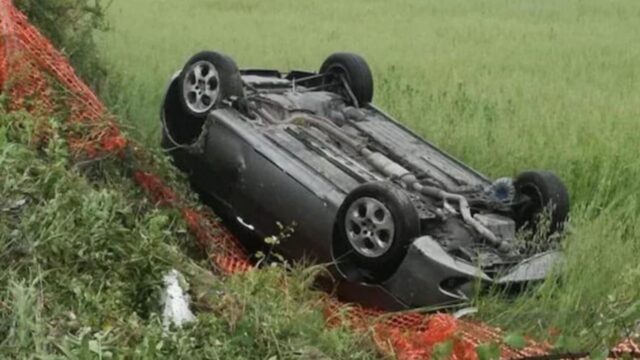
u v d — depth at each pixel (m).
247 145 9.02
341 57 10.32
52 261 6.14
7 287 5.80
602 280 8.30
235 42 17.72
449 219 8.55
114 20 18.81
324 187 8.59
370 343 6.99
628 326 7.17
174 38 17.48
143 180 8.66
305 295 7.56
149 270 6.46
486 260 8.30
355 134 9.66
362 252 8.16
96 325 5.72
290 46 17.80
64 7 10.41
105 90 10.95
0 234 6.16
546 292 8.07
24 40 8.76
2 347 5.41
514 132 12.15
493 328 7.62
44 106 8.39
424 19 23.92
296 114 9.64
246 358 6.15
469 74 16.02
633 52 19.44
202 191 9.41
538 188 8.89
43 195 6.71
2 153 6.90
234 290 6.83
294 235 8.69
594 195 10.39
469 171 9.47
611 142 11.86
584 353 6.91
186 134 9.73
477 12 25.98
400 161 9.30
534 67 17.30
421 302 7.97
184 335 5.86
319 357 6.36
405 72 15.90
